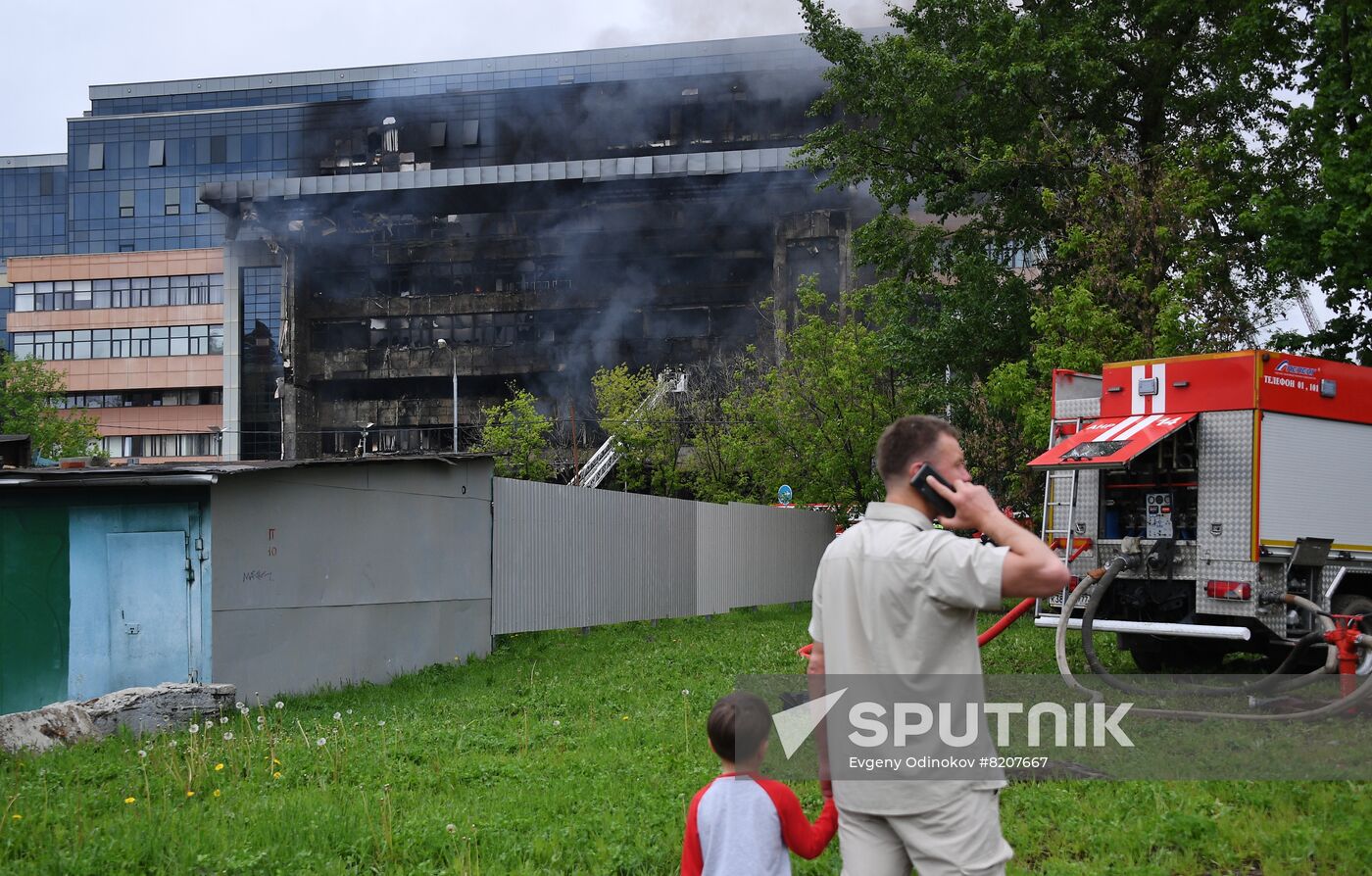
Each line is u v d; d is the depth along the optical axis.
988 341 29.83
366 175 86.50
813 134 32.44
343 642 16.42
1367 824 6.36
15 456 20.80
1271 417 12.17
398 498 17.58
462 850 6.71
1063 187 28.72
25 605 14.86
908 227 32.69
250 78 106.88
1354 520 12.96
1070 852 6.48
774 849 4.06
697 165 83.81
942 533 3.45
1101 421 13.24
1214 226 25.48
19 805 8.17
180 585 14.66
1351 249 19.20
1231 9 27.09
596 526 23.06
